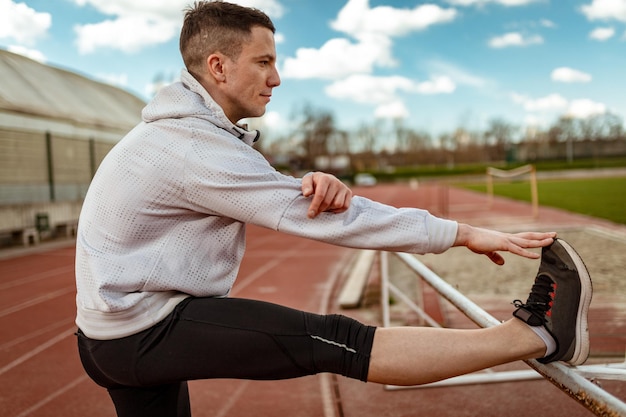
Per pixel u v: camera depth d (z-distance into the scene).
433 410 2.87
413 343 1.22
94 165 15.10
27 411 3.05
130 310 1.25
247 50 1.36
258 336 1.23
